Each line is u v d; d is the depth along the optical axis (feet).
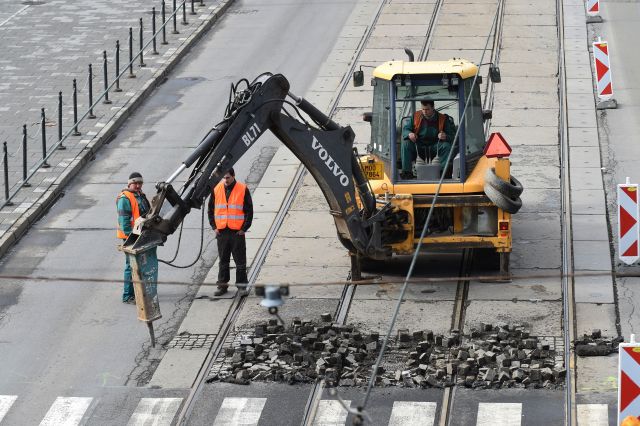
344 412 68.59
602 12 144.46
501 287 82.94
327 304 81.71
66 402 71.46
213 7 153.69
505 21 140.67
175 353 76.59
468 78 83.71
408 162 83.35
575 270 84.94
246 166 108.06
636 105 117.29
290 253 90.17
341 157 78.54
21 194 102.73
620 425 61.93
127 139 115.75
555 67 126.62
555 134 110.63
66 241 95.25
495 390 70.03
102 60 135.85
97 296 85.61
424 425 66.85
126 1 160.56
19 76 131.34
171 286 86.22
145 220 71.61
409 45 134.72
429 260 88.22
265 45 139.64
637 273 83.97
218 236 84.17
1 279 88.33
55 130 116.47
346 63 131.13
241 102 73.20
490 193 81.00
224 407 69.82
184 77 131.44
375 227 81.15
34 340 79.25
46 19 152.66
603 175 101.86
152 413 69.77
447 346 74.43
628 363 62.44
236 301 83.35
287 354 74.84
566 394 69.10
